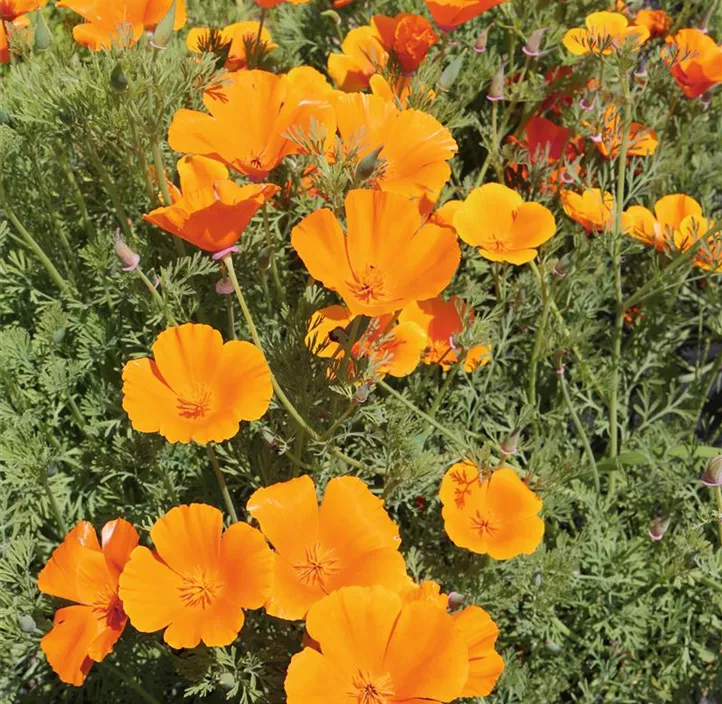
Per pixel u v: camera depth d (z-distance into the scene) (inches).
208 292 29.1
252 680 25.2
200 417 23.7
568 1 34.9
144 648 27.5
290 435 26.2
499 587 28.4
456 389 31.0
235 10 35.3
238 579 22.6
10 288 30.2
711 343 36.9
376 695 22.3
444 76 28.7
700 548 28.0
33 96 26.7
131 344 29.6
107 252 28.5
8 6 27.8
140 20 26.8
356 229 23.0
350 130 25.7
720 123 35.8
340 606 22.0
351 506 23.7
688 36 30.6
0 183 27.5
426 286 23.0
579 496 30.6
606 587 30.2
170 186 27.1
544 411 33.6
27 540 26.7
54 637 23.3
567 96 33.9
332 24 36.3
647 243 30.2
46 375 28.7
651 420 33.1
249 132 25.3
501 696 28.6
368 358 24.4
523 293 30.7
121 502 28.9
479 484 26.1
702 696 30.8
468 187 31.2
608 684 30.3
